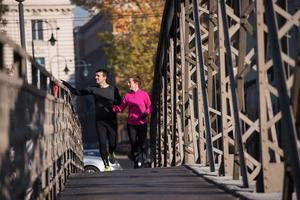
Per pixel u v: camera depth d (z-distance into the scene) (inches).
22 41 1873.8
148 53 3609.7
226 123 836.0
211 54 964.6
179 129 1270.9
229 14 772.6
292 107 560.1
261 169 680.4
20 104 502.9
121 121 4357.8
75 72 5492.1
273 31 580.7
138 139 1272.1
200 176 897.5
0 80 402.9
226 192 730.2
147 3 3454.7
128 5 3447.3
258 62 669.9
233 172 807.7
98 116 1167.0
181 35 1167.0
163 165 1449.3
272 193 677.9
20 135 502.6
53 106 797.2
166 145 1432.1
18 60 496.7
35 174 598.9
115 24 3565.5
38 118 624.4
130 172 1008.9
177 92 1309.1
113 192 759.7
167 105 1454.2
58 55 4901.6
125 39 3700.8
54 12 5315.0
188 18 1154.0
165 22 1384.1
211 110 984.3
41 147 647.1
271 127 681.6
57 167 840.3
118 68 3732.8
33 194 588.7
